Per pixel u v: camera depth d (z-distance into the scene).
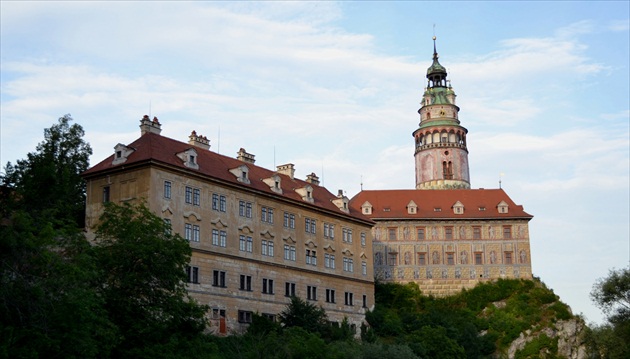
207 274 88.31
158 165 85.12
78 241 59.53
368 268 116.88
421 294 137.62
